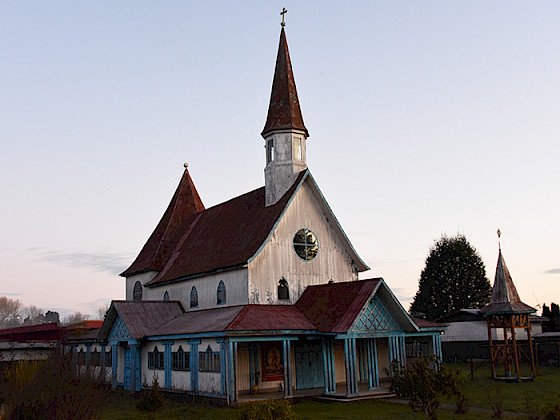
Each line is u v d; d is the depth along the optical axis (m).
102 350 38.41
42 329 43.16
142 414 24.19
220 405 25.78
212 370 26.81
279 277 31.66
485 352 52.28
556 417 14.93
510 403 24.44
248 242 32.84
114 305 34.69
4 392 17.66
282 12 38.78
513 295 34.44
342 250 34.94
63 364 18.86
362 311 26.95
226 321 27.56
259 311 28.75
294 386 30.28
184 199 46.34
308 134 36.09
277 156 35.03
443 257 68.06
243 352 28.91
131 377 33.72
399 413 22.28
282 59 37.47
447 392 19.61
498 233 35.69
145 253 44.78
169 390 30.16
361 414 22.27
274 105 36.38
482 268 67.50
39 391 17.72
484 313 34.53
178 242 43.00
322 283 33.41
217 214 40.78
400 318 28.66
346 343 26.52
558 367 44.62
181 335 29.27
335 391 27.27
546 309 66.25
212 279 33.72
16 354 34.72
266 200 35.12
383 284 27.80
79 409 17.38
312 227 33.84
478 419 20.58
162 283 38.66
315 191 34.16
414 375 19.34
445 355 55.28
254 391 28.25
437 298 67.31
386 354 34.59
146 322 34.16
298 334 27.28
